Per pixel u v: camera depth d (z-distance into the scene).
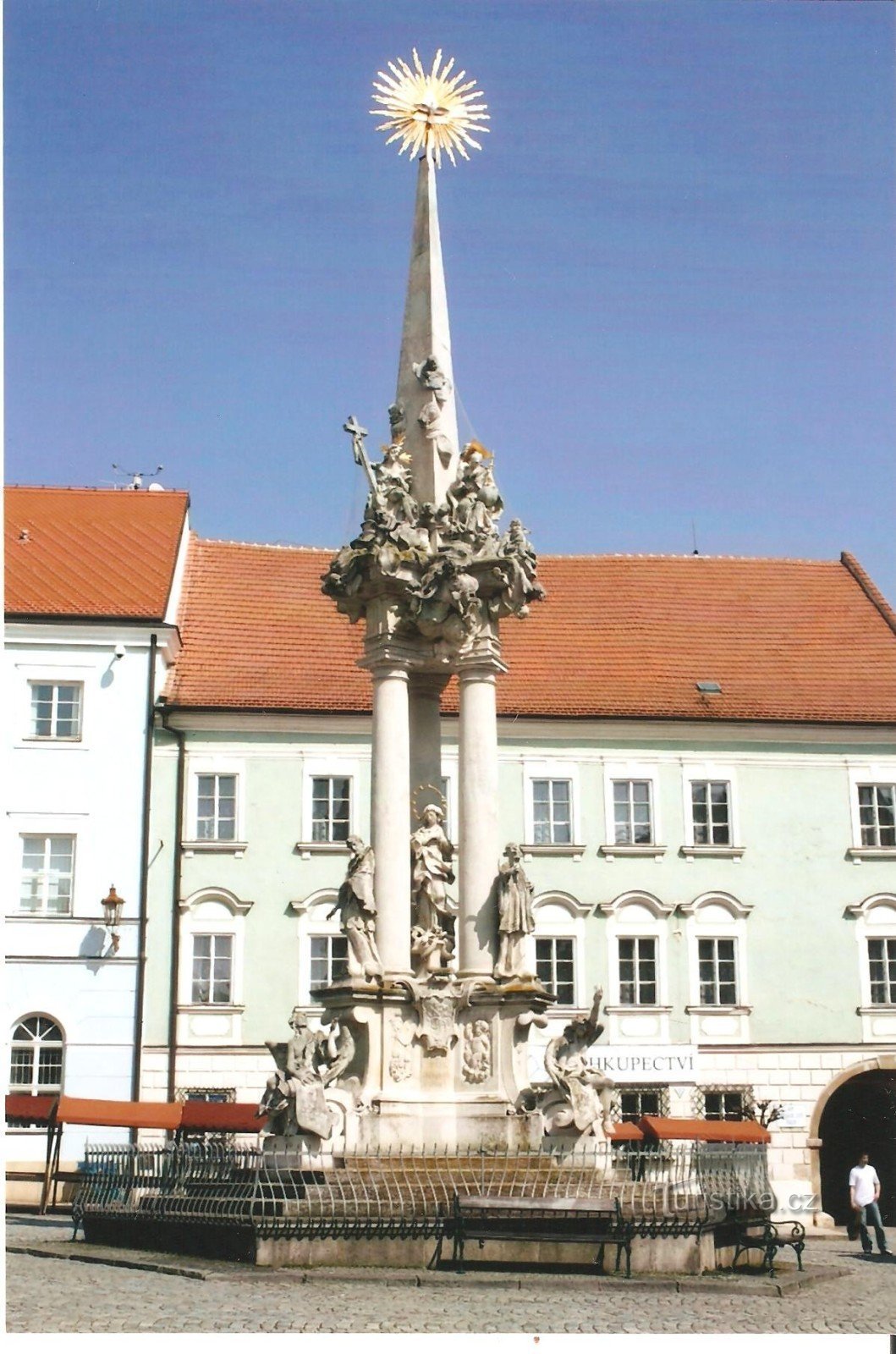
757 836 42.22
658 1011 40.78
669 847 41.84
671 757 42.38
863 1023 41.41
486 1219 17.55
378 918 21.56
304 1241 17.42
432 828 22.45
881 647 45.78
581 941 41.03
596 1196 18.73
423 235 24.66
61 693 40.59
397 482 22.98
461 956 21.81
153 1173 20.91
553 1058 21.28
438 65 25.45
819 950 41.75
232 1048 39.22
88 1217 20.53
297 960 40.00
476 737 22.38
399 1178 19.14
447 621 22.31
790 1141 40.53
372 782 22.27
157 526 45.22
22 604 40.50
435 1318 14.21
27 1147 37.28
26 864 39.62
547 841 41.66
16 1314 13.95
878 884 42.31
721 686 43.72
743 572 48.44
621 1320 14.41
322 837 40.91
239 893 40.19
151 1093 38.72
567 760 42.00
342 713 41.16
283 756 41.06
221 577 45.66
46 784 39.94
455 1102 20.94
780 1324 14.63
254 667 42.50
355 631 44.16
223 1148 20.52
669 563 48.53
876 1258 25.00
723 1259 18.77
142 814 40.03
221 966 39.91
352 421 23.06
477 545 22.73
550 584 47.38
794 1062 40.97
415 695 23.27
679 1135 32.94
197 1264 17.42
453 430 23.86
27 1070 38.50
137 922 39.34
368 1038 20.98
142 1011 38.88
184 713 40.78
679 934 41.41
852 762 42.94
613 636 45.28
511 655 44.16
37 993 38.75
